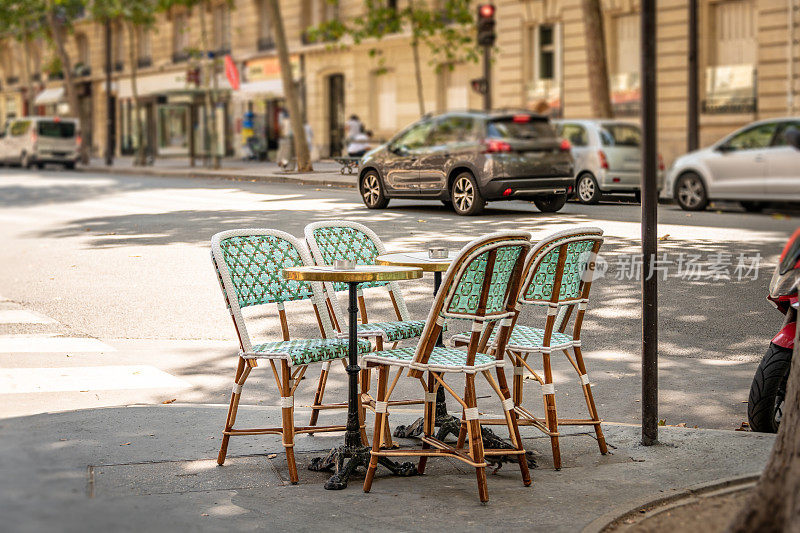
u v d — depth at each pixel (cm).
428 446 580
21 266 1264
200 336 906
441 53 3253
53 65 4894
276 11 2780
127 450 571
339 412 677
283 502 502
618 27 2711
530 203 1371
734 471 530
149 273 1169
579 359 586
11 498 424
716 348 812
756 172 1678
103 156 5388
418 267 600
